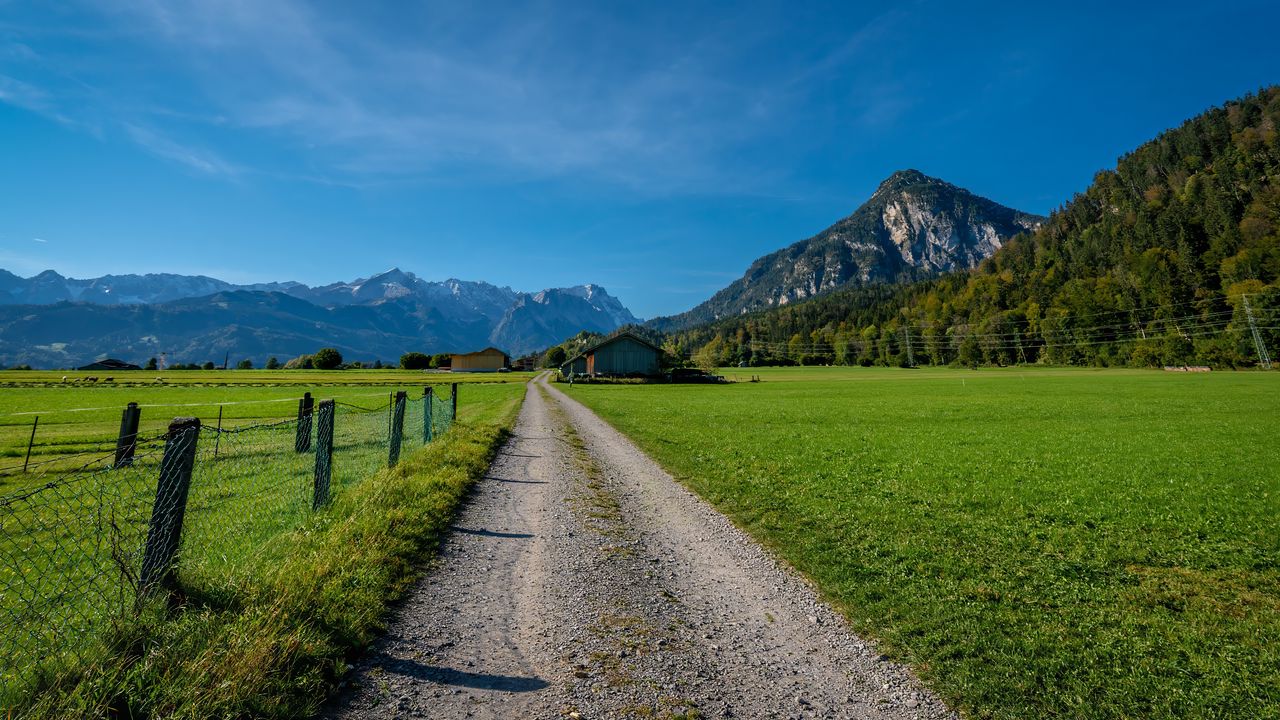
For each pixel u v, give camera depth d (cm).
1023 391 5306
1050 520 1131
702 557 902
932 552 923
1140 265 15038
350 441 1959
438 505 1095
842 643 616
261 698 441
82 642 485
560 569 822
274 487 1185
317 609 586
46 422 2856
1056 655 581
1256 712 487
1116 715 484
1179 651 594
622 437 2394
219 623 532
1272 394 4253
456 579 762
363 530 860
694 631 635
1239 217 16800
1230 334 10106
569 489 1374
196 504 1042
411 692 484
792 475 1563
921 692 519
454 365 15900
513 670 530
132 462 585
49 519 880
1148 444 2105
